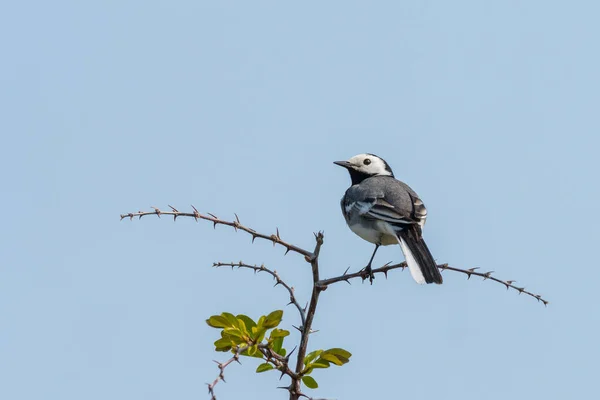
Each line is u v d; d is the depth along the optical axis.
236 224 11.27
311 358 10.09
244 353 9.31
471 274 12.33
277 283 10.96
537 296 11.73
